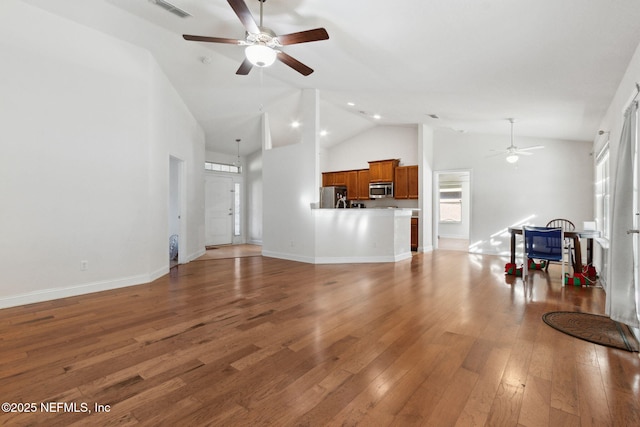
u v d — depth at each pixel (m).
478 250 7.14
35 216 3.28
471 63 3.35
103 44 3.74
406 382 1.81
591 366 1.98
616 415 1.51
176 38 3.90
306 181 5.89
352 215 5.87
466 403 1.61
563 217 6.29
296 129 7.49
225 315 2.93
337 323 2.73
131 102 4.00
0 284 3.08
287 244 6.21
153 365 2.00
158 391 1.72
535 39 2.68
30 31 3.21
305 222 5.91
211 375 1.88
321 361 2.05
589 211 6.07
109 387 1.75
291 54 3.96
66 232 3.49
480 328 2.61
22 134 3.18
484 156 7.09
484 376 1.87
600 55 2.77
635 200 2.63
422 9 2.54
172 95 5.06
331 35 3.27
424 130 7.34
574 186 6.20
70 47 3.48
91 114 3.65
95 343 2.32
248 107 6.25
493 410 1.55
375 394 1.69
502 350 2.21
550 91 3.76
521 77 3.49
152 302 3.32
